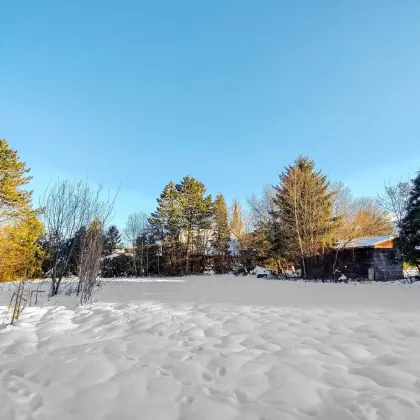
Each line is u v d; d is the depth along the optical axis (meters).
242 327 4.26
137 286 11.52
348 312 5.36
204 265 26.22
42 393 2.27
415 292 8.51
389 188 15.84
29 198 18.61
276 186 21.98
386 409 2.02
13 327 4.30
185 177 28.58
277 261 21.16
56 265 9.18
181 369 2.67
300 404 2.12
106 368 2.68
